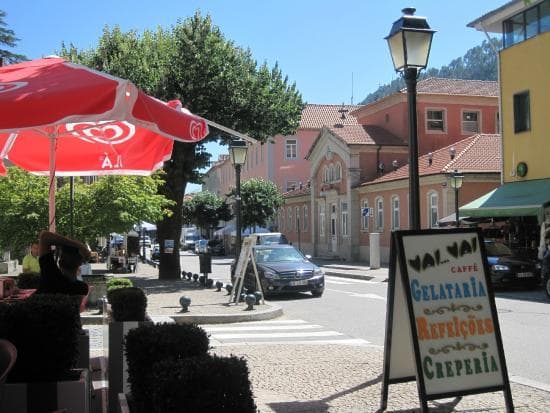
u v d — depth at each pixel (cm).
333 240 4503
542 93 2412
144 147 744
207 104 2211
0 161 762
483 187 3083
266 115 2345
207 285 2098
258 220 5597
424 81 4431
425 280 544
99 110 406
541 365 855
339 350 942
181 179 2459
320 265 3716
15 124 390
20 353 397
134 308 566
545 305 1612
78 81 428
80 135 711
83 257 618
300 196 5278
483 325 552
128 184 1697
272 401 623
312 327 1273
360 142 4069
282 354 903
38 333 399
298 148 6481
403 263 541
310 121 6544
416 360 524
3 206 1605
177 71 2211
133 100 427
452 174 2556
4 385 369
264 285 1844
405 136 4159
